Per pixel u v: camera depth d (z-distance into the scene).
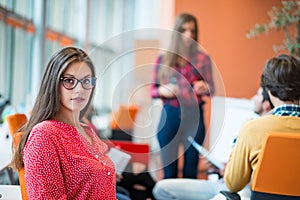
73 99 1.33
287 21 2.98
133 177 2.53
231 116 3.59
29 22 3.96
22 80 3.92
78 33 5.77
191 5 4.90
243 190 1.81
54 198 1.23
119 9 7.83
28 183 1.24
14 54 3.73
